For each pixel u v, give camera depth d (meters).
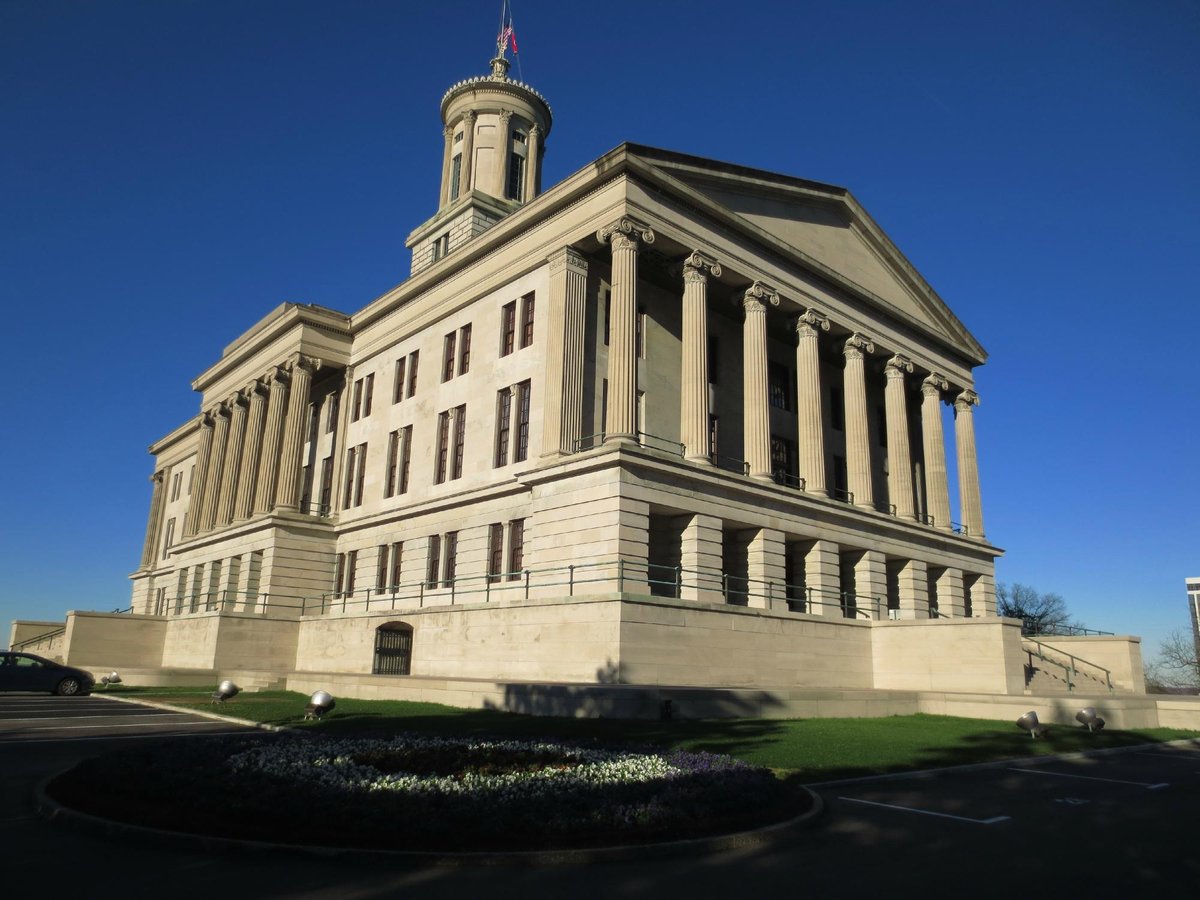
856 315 44.44
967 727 24.69
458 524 39.78
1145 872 9.17
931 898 8.00
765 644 31.16
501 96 60.84
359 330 51.34
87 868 8.41
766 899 7.82
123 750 13.17
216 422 58.84
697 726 21.17
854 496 42.38
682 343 38.62
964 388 51.72
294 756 12.65
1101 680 39.19
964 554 47.72
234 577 49.84
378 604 43.53
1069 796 14.30
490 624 31.25
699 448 34.16
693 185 37.16
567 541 31.98
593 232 35.41
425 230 60.66
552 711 23.25
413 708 25.09
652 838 9.55
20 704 28.73
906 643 34.97
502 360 39.50
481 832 9.16
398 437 46.09
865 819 11.66
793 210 42.53
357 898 7.57
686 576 32.47
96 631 48.41
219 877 8.16
